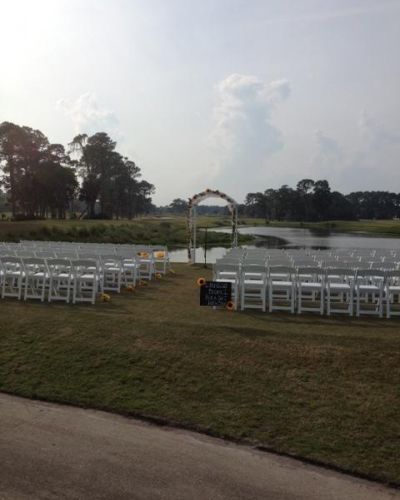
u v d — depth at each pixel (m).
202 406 5.37
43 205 65.75
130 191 83.38
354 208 133.00
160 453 4.39
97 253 12.51
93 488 3.75
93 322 7.76
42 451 4.34
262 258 12.37
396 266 10.83
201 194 18.97
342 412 5.19
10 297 10.53
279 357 6.39
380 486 4.00
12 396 5.67
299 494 3.79
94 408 5.38
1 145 53.66
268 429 4.89
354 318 9.05
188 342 6.88
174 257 28.67
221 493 3.75
